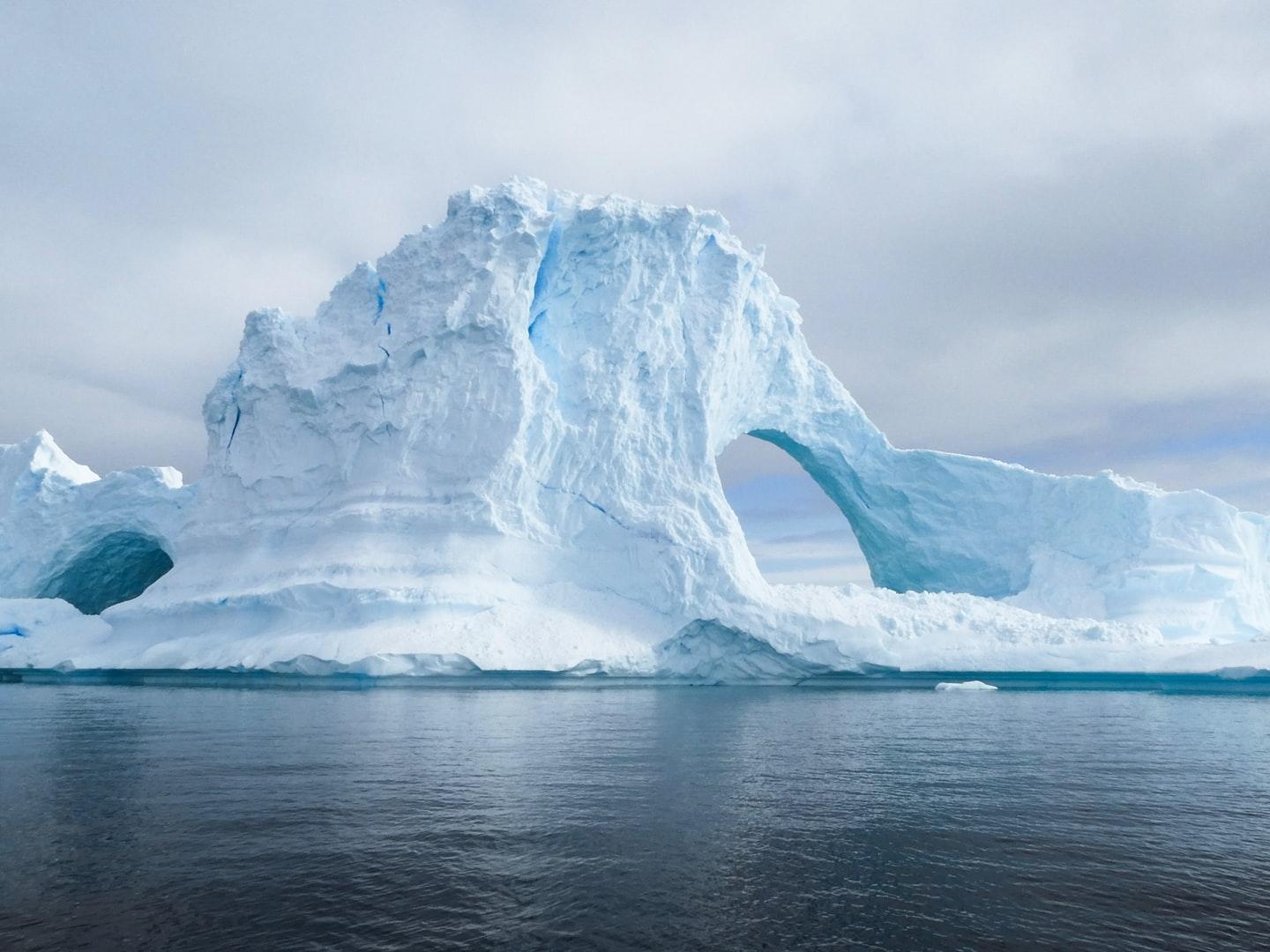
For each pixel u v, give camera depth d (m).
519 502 39.12
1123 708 27.61
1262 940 7.57
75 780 13.34
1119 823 11.25
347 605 35.56
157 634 40.12
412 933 7.48
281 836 10.20
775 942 7.41
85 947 7.16
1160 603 45.03
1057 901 8.42
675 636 37.41
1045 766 15.46
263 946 7.20
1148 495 46.91
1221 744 18.47
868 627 37.25
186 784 13.07
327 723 21.22
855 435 53.19
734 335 44.97
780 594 40.38
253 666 34.19
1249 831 10.89
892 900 8.40
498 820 10.98
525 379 39.91
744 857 9.64
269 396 43.19
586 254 42.91
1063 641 36.81
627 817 11.20
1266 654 33.72
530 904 8.20
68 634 43.59
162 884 8.59
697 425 42.66
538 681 34.75
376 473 39.62
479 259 41.25
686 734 19.25
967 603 41.59
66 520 52.97
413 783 13.19
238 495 43.06
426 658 33.12
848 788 13.23
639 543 39.59
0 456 55.78
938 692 35.38
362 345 42.69
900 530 53.78
